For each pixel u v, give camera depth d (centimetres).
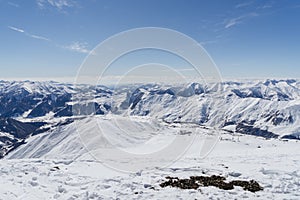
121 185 1357
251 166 1892
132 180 1448
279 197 1238
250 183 1446
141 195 1220
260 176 1590
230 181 1480
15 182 1344
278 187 1392
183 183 1407
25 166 1716
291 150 3900
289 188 1378
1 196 1123
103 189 1307
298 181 1495
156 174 1580
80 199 1166
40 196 1184
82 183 1399
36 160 2025
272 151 3834
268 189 1357
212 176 1569
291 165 1972
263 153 3456
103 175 1580
